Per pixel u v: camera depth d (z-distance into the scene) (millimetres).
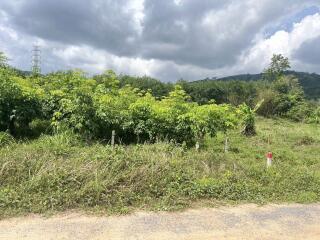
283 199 7969
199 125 12086
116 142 12031
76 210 6531
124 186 7355
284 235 6031
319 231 6281
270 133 19828
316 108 37094
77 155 8406
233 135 17516
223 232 6012
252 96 40531
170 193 7355
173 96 13352
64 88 12594
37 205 6500
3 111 11234
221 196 7688
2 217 6074
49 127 12039
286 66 47344
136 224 6109
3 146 9375
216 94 40625
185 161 8914
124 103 12664
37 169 7441
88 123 11469
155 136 12109
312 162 12688
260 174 9195
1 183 7094
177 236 5746
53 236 5488
